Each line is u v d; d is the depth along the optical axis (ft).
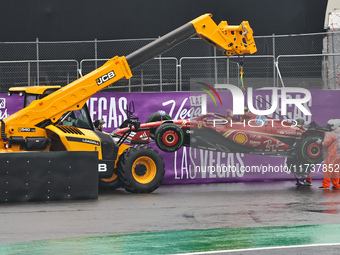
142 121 197.77
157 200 153.99
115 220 121.29
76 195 154.92
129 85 201.77
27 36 219.41
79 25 221.66
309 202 147.33
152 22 224.74
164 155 199.00
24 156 150.30
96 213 130.93
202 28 178.40
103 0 221.87
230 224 116.16
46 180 152.05
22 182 150.00
